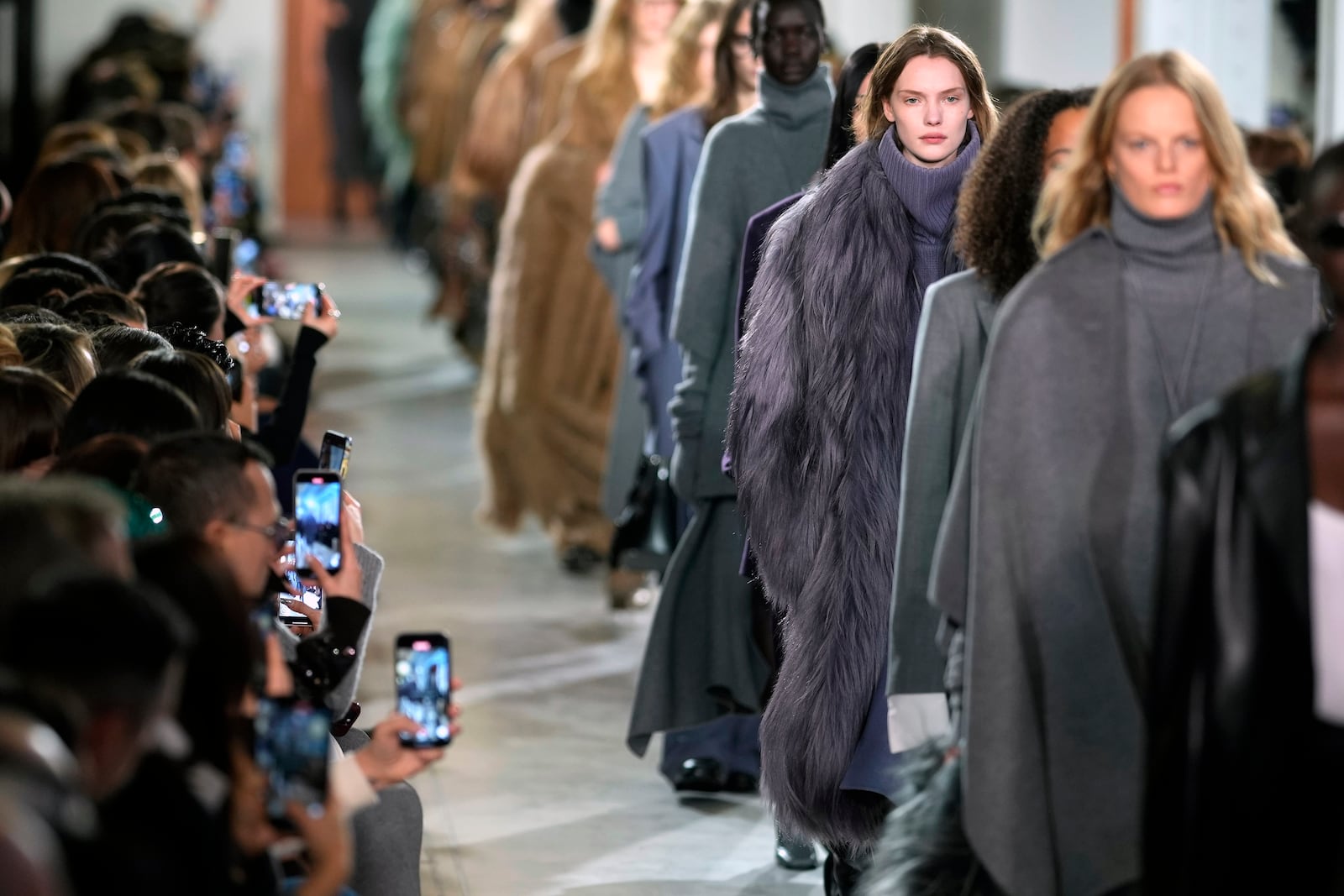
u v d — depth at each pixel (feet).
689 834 42.24
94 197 53.88
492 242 108.88
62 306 39.63
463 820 43.06
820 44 42.63
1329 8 64.03
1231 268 26.43
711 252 42.45
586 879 39.17
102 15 159.43
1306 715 22.06
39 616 18.67
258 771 23.08
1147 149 25.94
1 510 20.47
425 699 25.90
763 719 35.94
